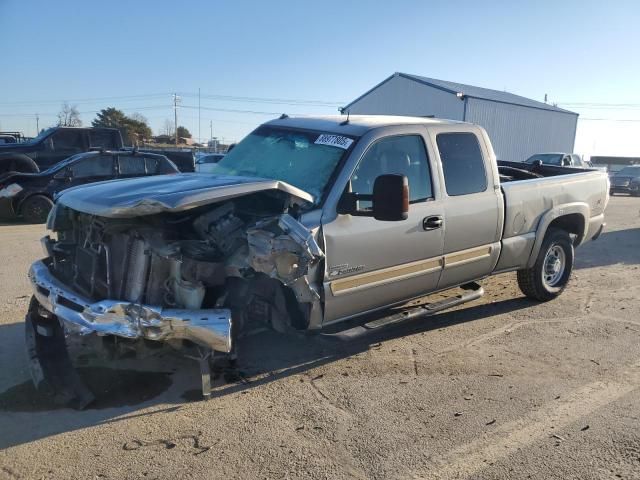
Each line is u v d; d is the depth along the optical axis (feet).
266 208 13.14
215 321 11.39
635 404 13.02
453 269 16.67
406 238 14.92
